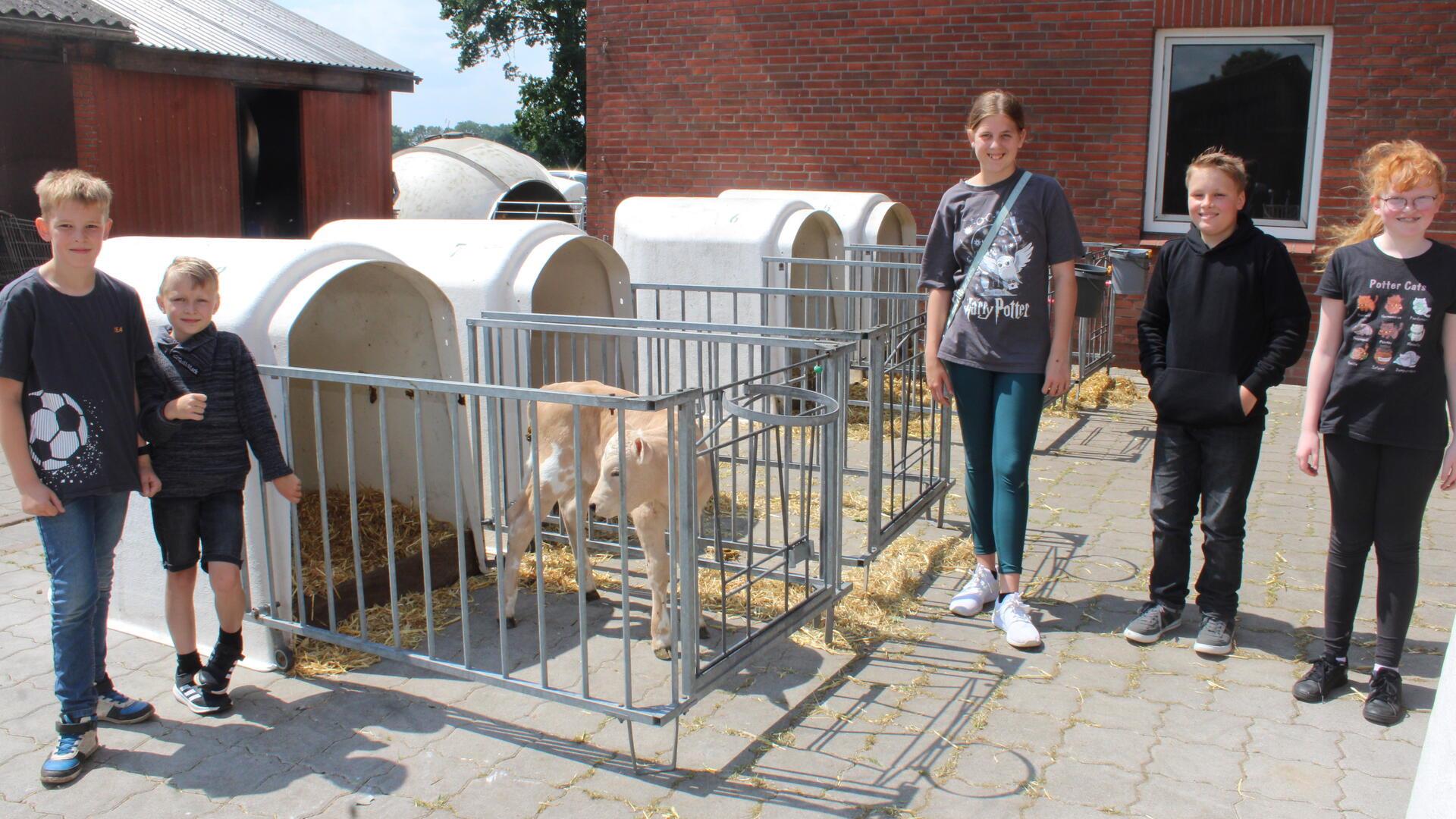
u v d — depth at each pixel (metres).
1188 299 3.88
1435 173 3.31
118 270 4.23
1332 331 3.56
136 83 11.90
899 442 7.12
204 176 12.75
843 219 8.88
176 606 3.56
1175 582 4.12
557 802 3.10
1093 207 9.32
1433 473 3.44
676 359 7.86
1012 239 4.04
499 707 3.65
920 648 4.10
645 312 7.96
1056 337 4.05
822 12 10.09
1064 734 3.46
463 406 4.68
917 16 9.70
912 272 9.08
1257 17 8.49
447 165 19.31
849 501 5.85
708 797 3.12
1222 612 4.00
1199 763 3.28
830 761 3.31
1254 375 3.79
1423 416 3.39
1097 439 7.22
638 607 4.50
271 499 3.88
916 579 4.79
